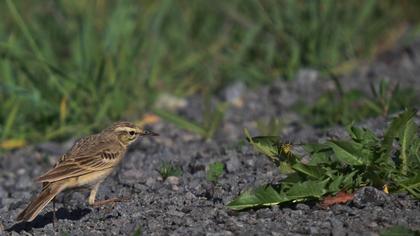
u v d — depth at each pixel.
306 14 19.09
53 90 16.19
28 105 16.08
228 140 14.45
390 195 10.03
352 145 10.05
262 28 19.28
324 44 18.81
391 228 9.05
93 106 16.11
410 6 21.11
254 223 9.68
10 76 16.45
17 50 16.20
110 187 12.04
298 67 18.67
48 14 19.38
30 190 12.98
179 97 17.67
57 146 15.21
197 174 12.01
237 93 17.73
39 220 10.84
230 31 19.86
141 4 19.34
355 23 19.62
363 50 19.39
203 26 19.95
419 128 11.52
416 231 8.94
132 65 17.45
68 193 11.73
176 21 19.94
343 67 18.44
